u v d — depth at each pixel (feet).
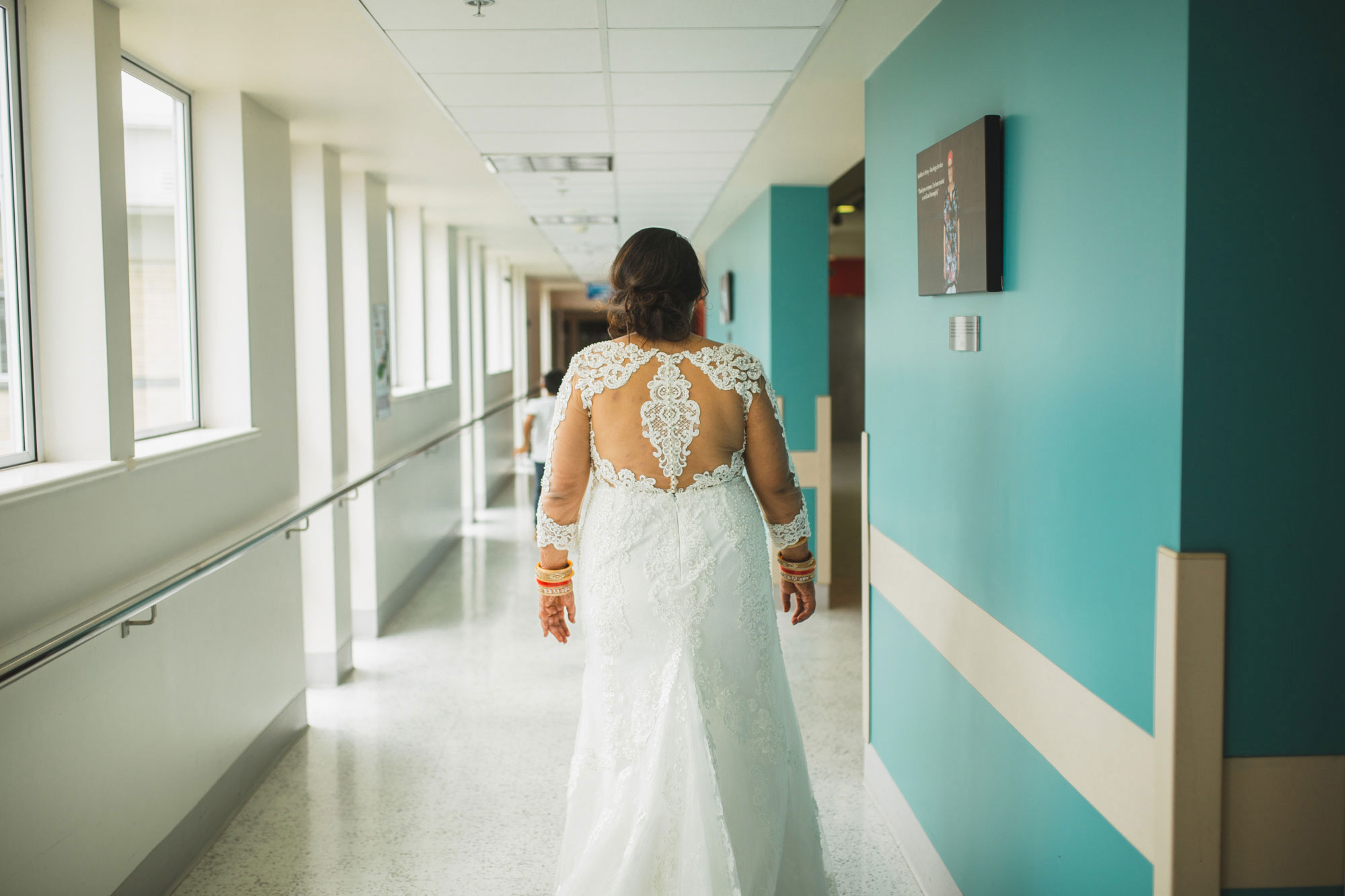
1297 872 5.06
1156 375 5.07
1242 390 4.84
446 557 26.61
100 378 9.02
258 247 13.30
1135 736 5.40
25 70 8.87
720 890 6.16
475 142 15.66
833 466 45.73
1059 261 6.32
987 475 7.72
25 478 7.89
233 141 12.84
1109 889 5.75
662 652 6.47
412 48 10.48
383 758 13.02
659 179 19.62
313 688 15.96
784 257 21.34
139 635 9.29
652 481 6.57
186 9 9.89
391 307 24.22
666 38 10.16
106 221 9.05
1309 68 4.75
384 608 19.56
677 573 6.48
